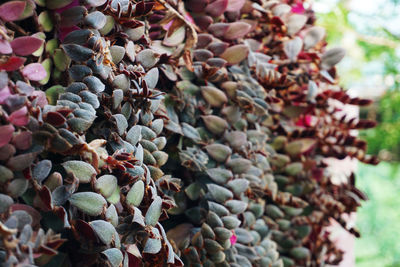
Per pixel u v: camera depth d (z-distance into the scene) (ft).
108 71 2.11
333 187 3.38
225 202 2.51
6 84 1.87
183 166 2.56
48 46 2.04
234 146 2.64
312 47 3.06
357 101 3.15
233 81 2.74
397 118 12.27
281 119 3.18
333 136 3.32
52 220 1.97
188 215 2.52
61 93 2.02
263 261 2.78
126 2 2.20
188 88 2.58
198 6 2.61
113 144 2.11
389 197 12.30
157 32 2.48
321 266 3.36
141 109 2.23
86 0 2.07
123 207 2.12
